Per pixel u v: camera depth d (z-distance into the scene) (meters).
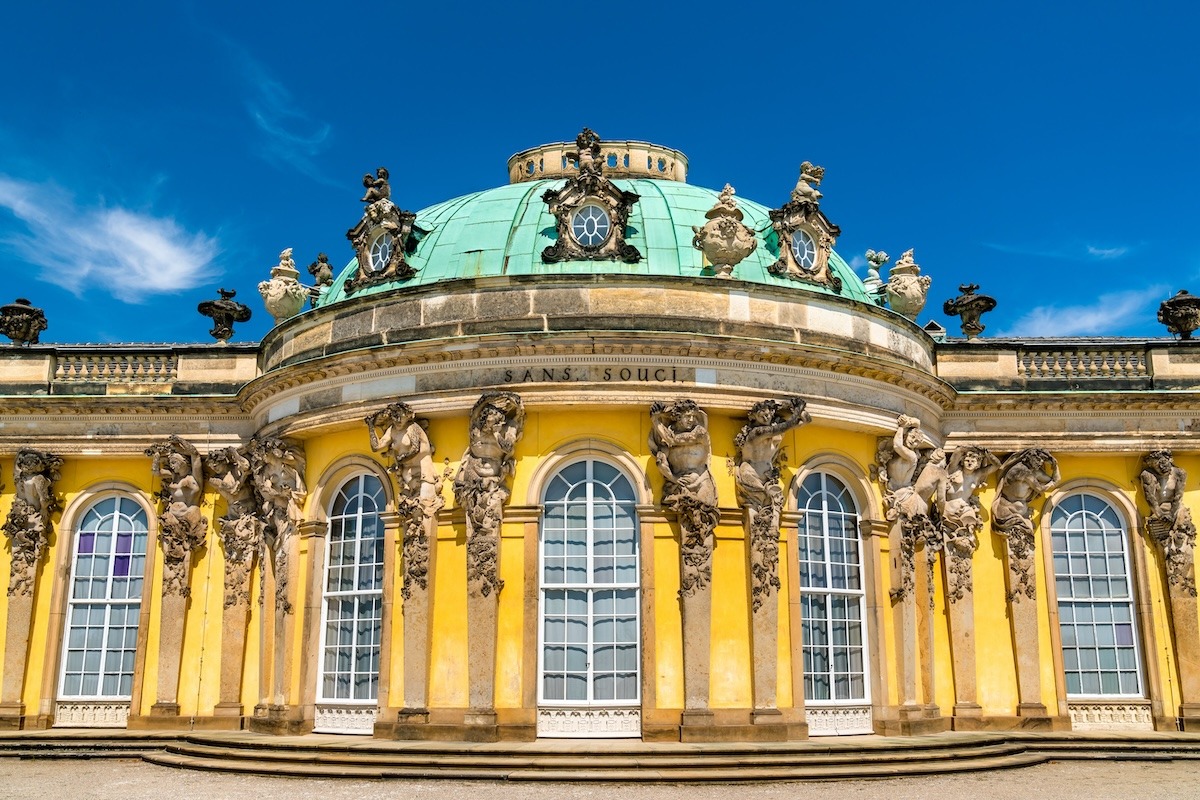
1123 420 36.00
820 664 30.17
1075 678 35.06
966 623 33.75
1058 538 35.94
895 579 31.41
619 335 29.03
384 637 29.64
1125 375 36.97
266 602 32.91
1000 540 35.31
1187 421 36.09
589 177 32.06
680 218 33.50
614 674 28.77
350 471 31.86
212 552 35.47
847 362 30.73
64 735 33.50
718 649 28.38
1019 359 37.22
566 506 29.64
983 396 35.53
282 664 31.45
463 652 28.64
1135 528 35.56
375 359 30.50
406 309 31.47
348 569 31.55
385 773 24.69
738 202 36.53
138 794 23.05
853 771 25.05
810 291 31.56
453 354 29.75
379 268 34.00
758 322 30.70
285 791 23.20
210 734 30.64
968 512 34.38
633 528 29.39
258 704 32.22
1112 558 35.84
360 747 26.31
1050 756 30.02
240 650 33.81
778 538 29.39
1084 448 35.78
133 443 36.56
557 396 29.12
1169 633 34.88
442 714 28.38
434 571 29.27
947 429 35.94
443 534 29.42
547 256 31.67
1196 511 35.72
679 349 29.34
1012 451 35.72
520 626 28.47
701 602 28.22
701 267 32.06
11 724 34.78
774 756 25.81
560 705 28.44
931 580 32.66
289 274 37.75
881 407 31.77
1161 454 35.50
